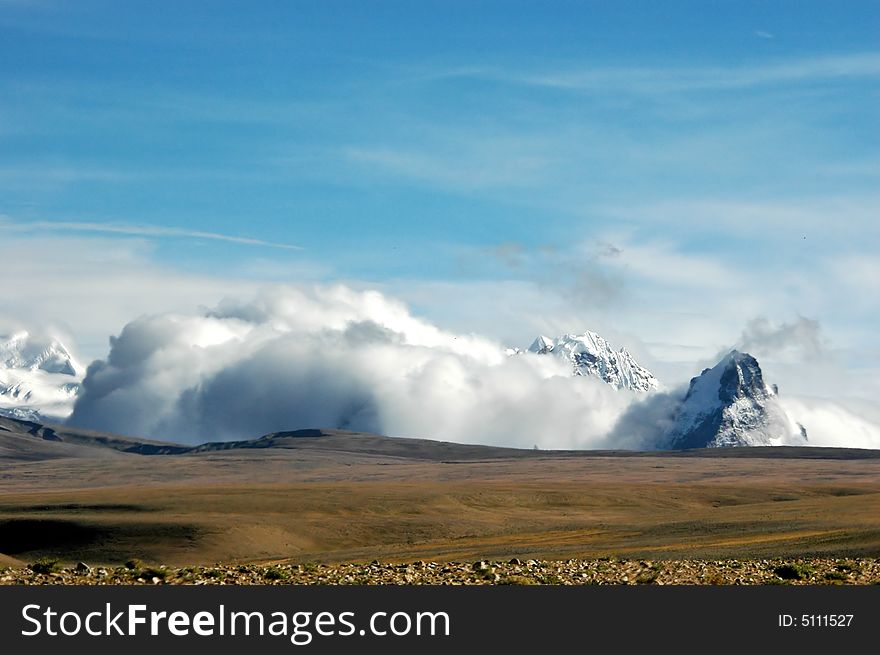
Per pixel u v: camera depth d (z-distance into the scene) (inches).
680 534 3196.4
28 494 7121.1
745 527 3208.7
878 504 3946.9
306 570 1715.1
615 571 1739.7
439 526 4972.9
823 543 2425.0
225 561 3890.3
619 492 7190.0
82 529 4522.6
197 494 6432.1
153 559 4158.5
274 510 5669.3
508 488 7268.7
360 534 4817.9
